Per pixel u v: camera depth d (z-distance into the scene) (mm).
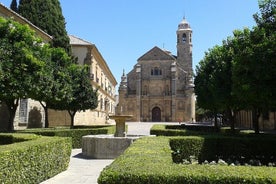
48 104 28047
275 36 12859
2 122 25391
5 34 16766
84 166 12797
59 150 10984
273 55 12703
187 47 87375
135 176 4699
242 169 4996
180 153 12883
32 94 18172
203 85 26125
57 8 36312
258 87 13234
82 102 29188
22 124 28391
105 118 62781
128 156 6344
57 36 34969
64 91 23359
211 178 4594
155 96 77062
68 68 25828
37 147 8906
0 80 15539
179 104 75438
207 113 69812
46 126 28141
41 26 34344
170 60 77812
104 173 4828
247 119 47812
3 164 6828
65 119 37031
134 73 79500
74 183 9320
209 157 13094
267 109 17281
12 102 19344
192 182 4609
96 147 15508
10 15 25672
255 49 13203
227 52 21703
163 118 76250
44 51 19516
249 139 13086
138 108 76625
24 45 16891
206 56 26438
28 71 16812
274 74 12766
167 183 4641
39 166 9078
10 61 16078
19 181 7641
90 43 43469
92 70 43406
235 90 15227
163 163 5516
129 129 42406
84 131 21109
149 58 78625
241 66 13867
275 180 4430
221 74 21250
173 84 75875
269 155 12883
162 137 12375
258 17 14656
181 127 31812
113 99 84625
